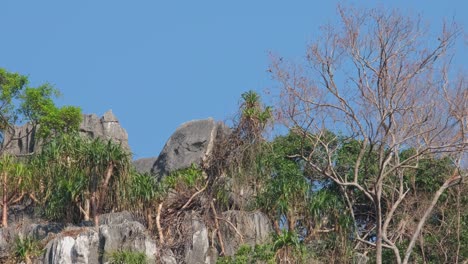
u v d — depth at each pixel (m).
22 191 169.50
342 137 178.75
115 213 163.50
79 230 158.12
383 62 143.50
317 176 179.00
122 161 165.50
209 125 195.38
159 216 163.38
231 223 165.00
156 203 164.75
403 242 167.88
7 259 155.12
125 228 156.50
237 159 167.00
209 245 164.12
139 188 165.00
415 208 175.12
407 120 144.38
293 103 145.38
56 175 166.12
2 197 169.25
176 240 162.25
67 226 162.75
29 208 172.12
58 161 166.50
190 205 166.25
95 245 155.38
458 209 168.12
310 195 172.88
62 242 154.75
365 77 143.88
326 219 169.62
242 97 167.62
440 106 144.25
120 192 164.25
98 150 164.88
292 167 175.25
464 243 168.38
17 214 171.88
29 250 155.25
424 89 144.00
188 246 161.88
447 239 169.12
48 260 154.75
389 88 143.12
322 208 169.50
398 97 143.38
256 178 171.62
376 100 143.62
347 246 166.00
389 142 146.75
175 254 161.00
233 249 164.75
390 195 174.12
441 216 173.62
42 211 169.62
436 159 174.00
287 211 169.12
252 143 166.75
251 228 166.62
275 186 170.88
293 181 172.00
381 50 143.62
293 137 179.50
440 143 144.88
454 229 169.88
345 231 167.88
